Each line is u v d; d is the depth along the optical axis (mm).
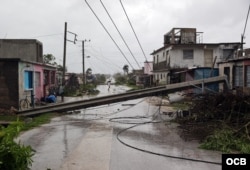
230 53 40594
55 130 13555
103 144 10680
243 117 12695
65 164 8164
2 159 5508
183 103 24422
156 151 9711
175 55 41125
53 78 35219
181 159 8812
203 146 10172
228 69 25797
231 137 10547
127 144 10641
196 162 8508
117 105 26406
